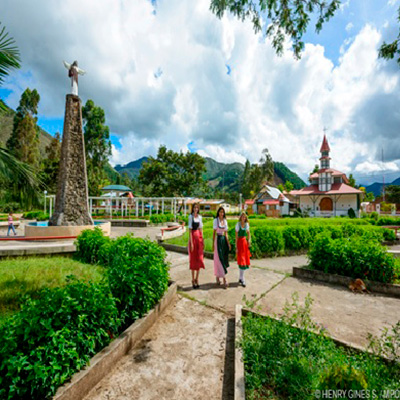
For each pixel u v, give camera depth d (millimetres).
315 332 2709
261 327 2736
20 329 1824
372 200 67188
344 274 4910
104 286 2742
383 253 4641
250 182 65125
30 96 36812
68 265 5395
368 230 10328
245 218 4809
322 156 34156
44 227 9180
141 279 3057
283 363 2082
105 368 2268
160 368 2387
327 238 5520
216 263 4660
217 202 44781
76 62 10656
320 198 32688
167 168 39938
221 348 2723
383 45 4859
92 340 2145
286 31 4316
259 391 1963
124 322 2922
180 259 7105
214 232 4781
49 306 2053
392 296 4172
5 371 1696
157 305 3412
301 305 3736
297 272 5398
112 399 1990
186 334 3006
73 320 2131
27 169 3000
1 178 2820
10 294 3635
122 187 40906
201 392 2088
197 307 3775
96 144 42125
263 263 6660
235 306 3607
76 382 1906
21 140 33188
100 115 42594
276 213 38719
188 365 2438
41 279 4305
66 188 10086
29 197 3047
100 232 6844
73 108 10477
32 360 1735
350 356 2320
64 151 10211
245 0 3912
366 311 3553
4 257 5914
